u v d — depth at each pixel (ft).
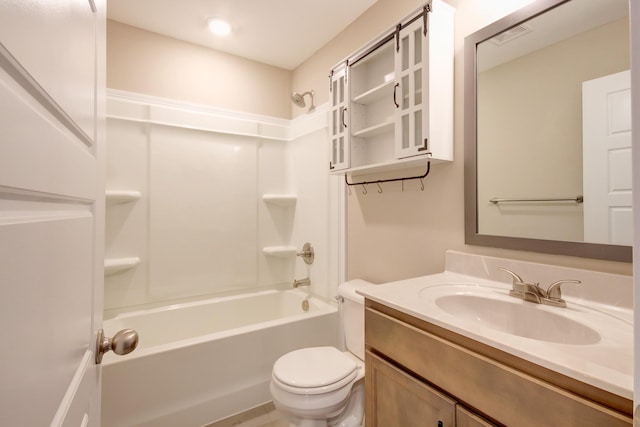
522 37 3.88
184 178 7.57
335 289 7.19
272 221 8.80
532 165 3.80
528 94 3.83
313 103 8.08
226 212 8.12
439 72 4.41
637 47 1.22
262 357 5.95
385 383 3.49
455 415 2.73
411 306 3.26
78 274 1.80
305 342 6.50
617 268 3.18
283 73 8.93
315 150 7.89
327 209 7.45
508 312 3.50
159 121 7.18
